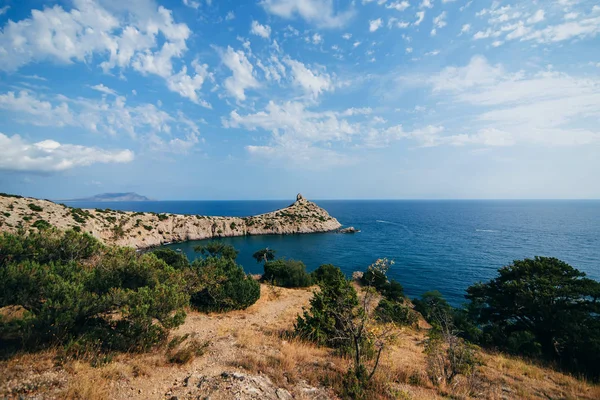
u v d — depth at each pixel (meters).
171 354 8.16
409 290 45.91
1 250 9.62
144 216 92.81
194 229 102.75
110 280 9.80
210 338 10.81
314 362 9.36
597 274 52.09
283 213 138.50
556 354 16.81
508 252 76.06
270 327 14.05
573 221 166.00
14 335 7.50
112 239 71.44
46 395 5.11
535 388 10.26
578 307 18.02
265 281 33.94
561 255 70.56
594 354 14.41
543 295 18.31
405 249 83.19
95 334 7.92
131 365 7.04
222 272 19.16
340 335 11.40
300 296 25.16
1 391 4.95
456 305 39.12
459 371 9.44
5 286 7.36
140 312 8.24
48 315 7.20
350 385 7.54
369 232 123.19
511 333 18.75
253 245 94.00
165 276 11.98
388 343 9.13
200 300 17.50
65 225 59.03
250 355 8.95
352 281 13.00
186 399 5.72
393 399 7.26
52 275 8.24
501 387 9.73
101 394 5.46
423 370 10.21
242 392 6.12
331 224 136.62
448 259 68.56
